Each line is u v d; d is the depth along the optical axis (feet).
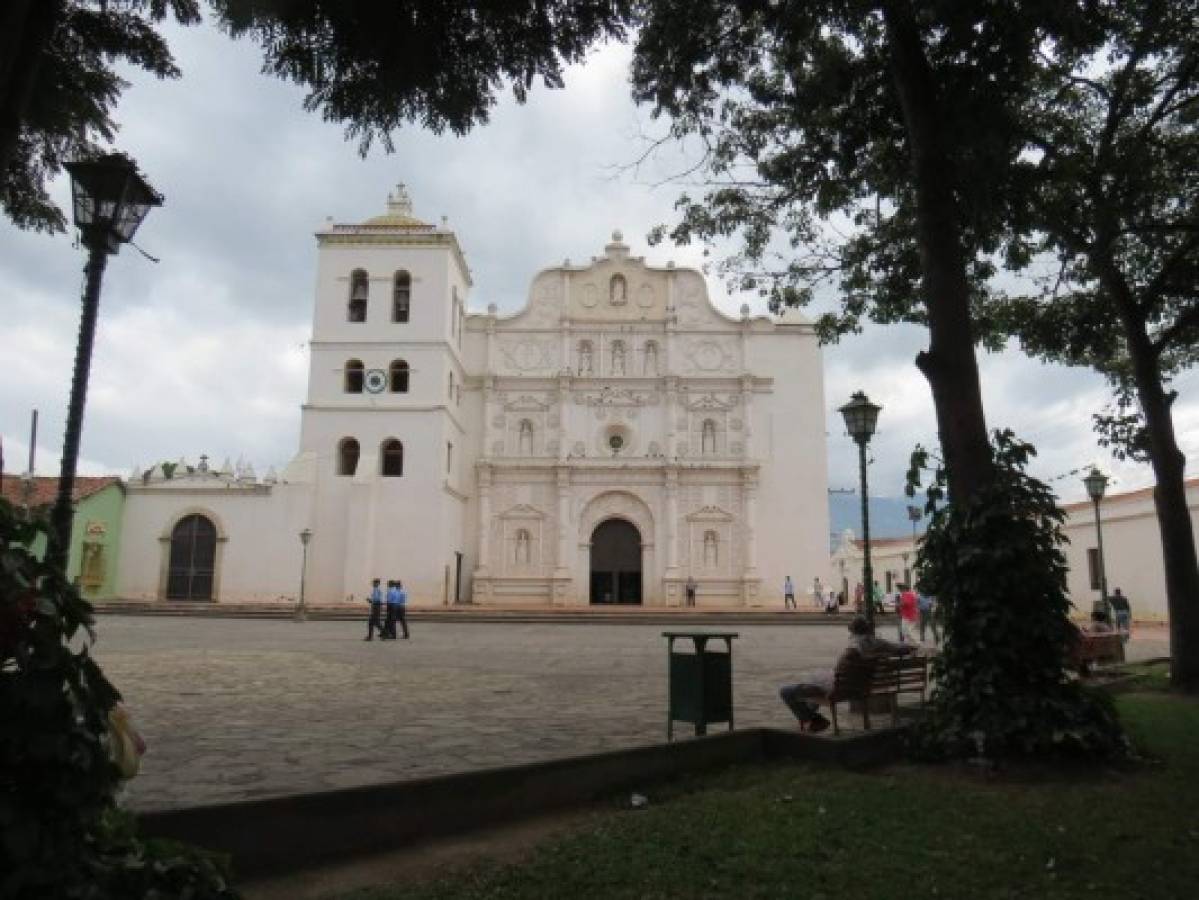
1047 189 42.45
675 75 32.71
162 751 27.86
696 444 150.71
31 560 10.00
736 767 26.23
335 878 17.54
